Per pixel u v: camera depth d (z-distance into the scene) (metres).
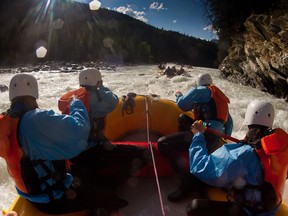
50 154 1.65
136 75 12.04
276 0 8.55
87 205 1.85
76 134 1.69
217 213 1.72
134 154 2.62
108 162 2.56
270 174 1.57
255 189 1.59
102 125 2.55
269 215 1.67
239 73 9.45
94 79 2.52
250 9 9.65
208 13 11.46
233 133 4.79
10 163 1.65
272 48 6.84
